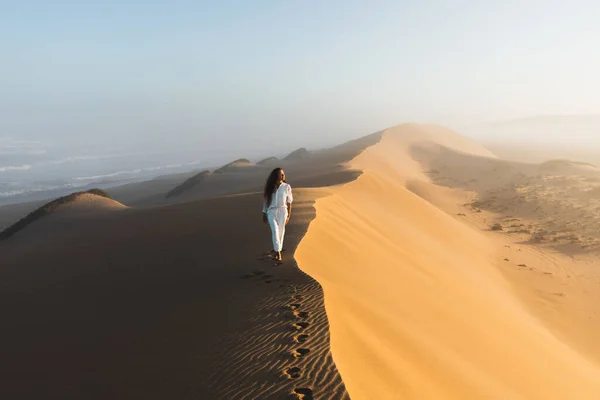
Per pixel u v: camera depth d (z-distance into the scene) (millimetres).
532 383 8234
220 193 45500
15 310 8875
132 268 10617
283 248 10031
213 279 8555
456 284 13961
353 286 9039
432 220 25562
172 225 15414
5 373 5914
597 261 22797
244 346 5227
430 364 6578
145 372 5129
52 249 15375
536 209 36781
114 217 20953
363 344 5773
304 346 5016
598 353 13305
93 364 5711
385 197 27234
